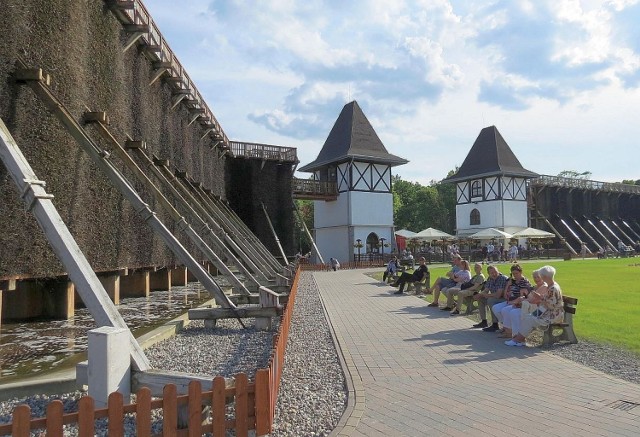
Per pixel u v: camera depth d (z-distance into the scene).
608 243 58.81
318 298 16.33
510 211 54.22
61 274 11.98
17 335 10.37
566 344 8.40
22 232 10.64
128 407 3.80
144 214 11.23
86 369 5.46
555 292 8.31
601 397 5.52
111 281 15.52
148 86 19.06
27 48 11.09
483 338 9.16
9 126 10.46
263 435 4.40
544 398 5.52
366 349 8.34
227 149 34.19
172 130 22.27
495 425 4.74
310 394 5.89
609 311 12.05
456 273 13.27
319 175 48.38
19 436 3.43
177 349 8.80
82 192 13.24
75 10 13.18
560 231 59.25
